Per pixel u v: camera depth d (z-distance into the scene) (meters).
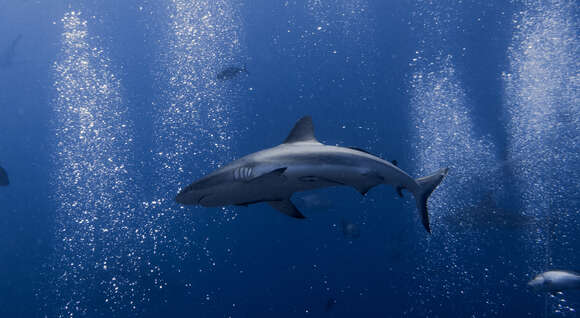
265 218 12.61
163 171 9.30
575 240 6.32
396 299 6.89
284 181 1.39
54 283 8.73
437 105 11.91
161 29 10.01
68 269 8.06
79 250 7.94
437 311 6.17
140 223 8.55
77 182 8.98
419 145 11.46
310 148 1.48
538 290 4.13
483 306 5.97
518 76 10.48
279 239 11.86
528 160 7.92
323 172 1.45
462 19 12.47
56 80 9.82
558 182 7.13
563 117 9.02
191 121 9.77
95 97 9.80
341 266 9.37
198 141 9.73
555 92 9.76
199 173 9.57
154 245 8.30
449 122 11.25
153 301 7.09
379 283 7.83
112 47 12.12
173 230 9.20
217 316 6.84
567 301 5.28
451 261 7.09
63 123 9.53
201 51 9.97
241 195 1.39
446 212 6.98
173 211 9.15
